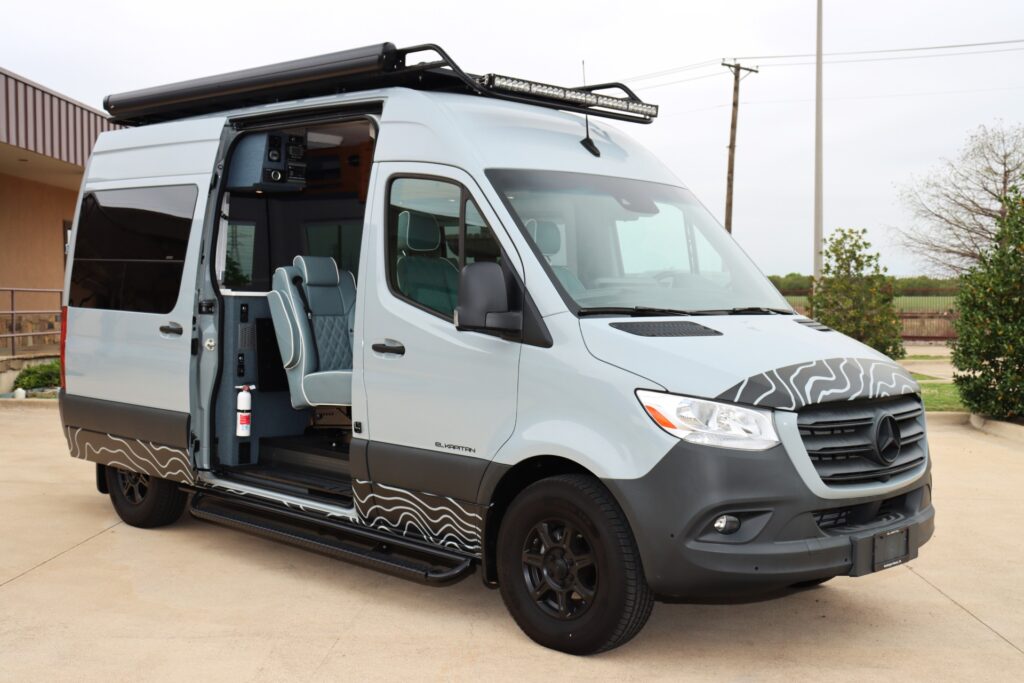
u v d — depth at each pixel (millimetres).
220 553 6434
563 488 4543
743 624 5148
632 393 4320
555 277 4719
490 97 5621
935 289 34375
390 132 5430
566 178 5234
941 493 8297
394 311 5234
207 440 6418
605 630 4438
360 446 5379
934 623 5180
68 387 7340
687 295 5133
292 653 4645
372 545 5488
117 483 7188
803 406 4273
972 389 12070
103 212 7184
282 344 6281
